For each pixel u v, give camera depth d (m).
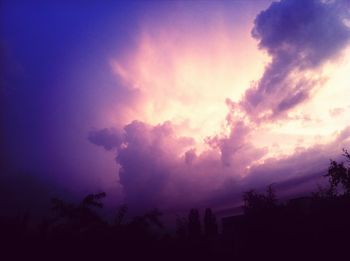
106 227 5.39
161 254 5.94
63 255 4.88
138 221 5.61
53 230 5.11
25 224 5.06
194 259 6.88
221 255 8.38
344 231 9.70
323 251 9.50
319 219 10.18
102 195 5.59
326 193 11.02
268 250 9.89
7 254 4.66
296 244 9.75
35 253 4.77
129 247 5.24
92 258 5.01
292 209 10.78
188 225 8.11
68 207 5.35
